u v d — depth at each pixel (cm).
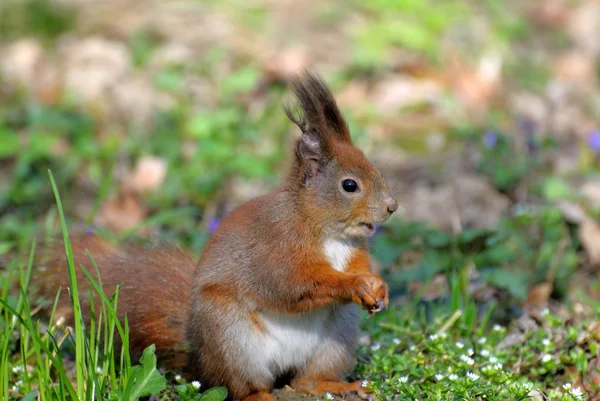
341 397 738
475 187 1290
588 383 789
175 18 1812
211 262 747
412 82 1634
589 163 1391
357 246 762
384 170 1367
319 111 755
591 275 1067
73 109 1487
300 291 720
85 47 1675
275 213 736
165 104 1527
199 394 724
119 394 672
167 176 1317
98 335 689
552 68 1833
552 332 827
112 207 1256
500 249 1015
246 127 1443
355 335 768
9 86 1555
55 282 812
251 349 734
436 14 1892
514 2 2123
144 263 822
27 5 1809
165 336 780
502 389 724
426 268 966
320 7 1892
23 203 1234
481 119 1560
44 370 714
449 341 831
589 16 2083
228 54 1684
